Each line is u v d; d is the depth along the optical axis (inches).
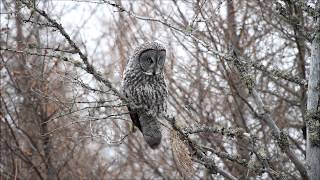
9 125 589.6
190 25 382.3
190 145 374.0
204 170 544.1
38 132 602.5
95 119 359.3
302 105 550.3
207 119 568.7
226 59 379.2
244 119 593.0
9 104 618.5
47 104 563.8
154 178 682.2
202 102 597.3
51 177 605.0
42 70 523.2
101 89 356.5
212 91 592.1
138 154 671.8
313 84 378.9
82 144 618.5
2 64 589.9
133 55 446.9
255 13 579.2
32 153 618.8
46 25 335.6
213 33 561.6
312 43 386.9
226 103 606.2
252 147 368.8
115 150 679.7
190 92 597.0
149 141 441.4
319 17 383.2
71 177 625.3
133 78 444.5
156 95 447.2
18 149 596.1
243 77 379.2
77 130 527.2
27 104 606.5
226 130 367.9
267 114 375.9
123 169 697.6
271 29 587.5
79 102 356.2
